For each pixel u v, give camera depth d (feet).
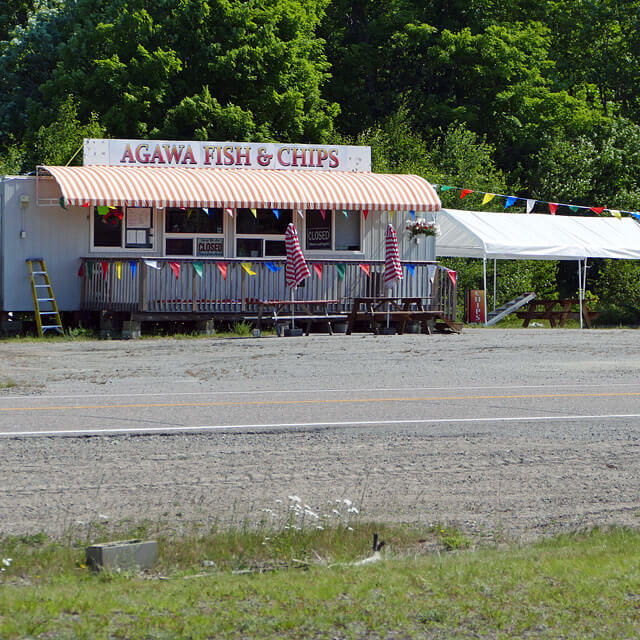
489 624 30.96
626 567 38.24
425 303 175.32
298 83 294.05
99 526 48.32
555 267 265.75
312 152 179.22
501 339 156.15
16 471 59.16
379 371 111.96
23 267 162.50
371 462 63.31
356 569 38.96
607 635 30.07
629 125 333.01
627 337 164.14
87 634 29.25
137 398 88.79
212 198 162.50
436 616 31.55
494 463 63.67
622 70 373.20
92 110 278.05
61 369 111.24
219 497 54.49
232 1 287.28
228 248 172.14
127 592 34.50
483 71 332.19
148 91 268.82
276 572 39.42
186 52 278.67
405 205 172.86
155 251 168.76
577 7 378.32
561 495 56.44
